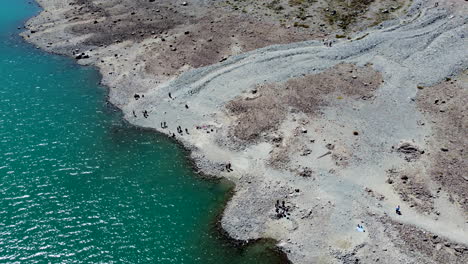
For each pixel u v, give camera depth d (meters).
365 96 71.75
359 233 50.31
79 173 62.56
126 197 58.31
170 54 87.50
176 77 80.44
